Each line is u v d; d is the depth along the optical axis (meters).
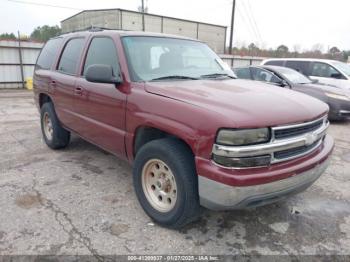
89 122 3.85
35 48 16.78
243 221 3.11
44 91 5.04
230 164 2.31
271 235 2.89
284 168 2.48
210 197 2.42
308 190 3.87
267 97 2.82
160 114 2.74
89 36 4.14
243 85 3.32
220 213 3.24
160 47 3.71
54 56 4.98
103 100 3.49
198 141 2.42
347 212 3.35
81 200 3.43
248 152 2.30
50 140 5.11
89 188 3.73
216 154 2.34
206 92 2.84
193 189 2.59
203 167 2.40
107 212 3.19
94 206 3.30
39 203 3.33
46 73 4.97
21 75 16.70
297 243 2.78
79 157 4.82
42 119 5.30
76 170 4.29
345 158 5.18
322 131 2.91
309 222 3.12
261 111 2.45
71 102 4.22
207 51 4.28
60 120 4.74
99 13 34.38
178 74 3.51
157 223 2.96
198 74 3.67
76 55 4.32
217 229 2.95
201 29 41.59
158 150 2.75
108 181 3.94
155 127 2.81
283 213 3.28
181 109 2.59
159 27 36.94
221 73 3.91
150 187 3.04
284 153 2.52
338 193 3.81
